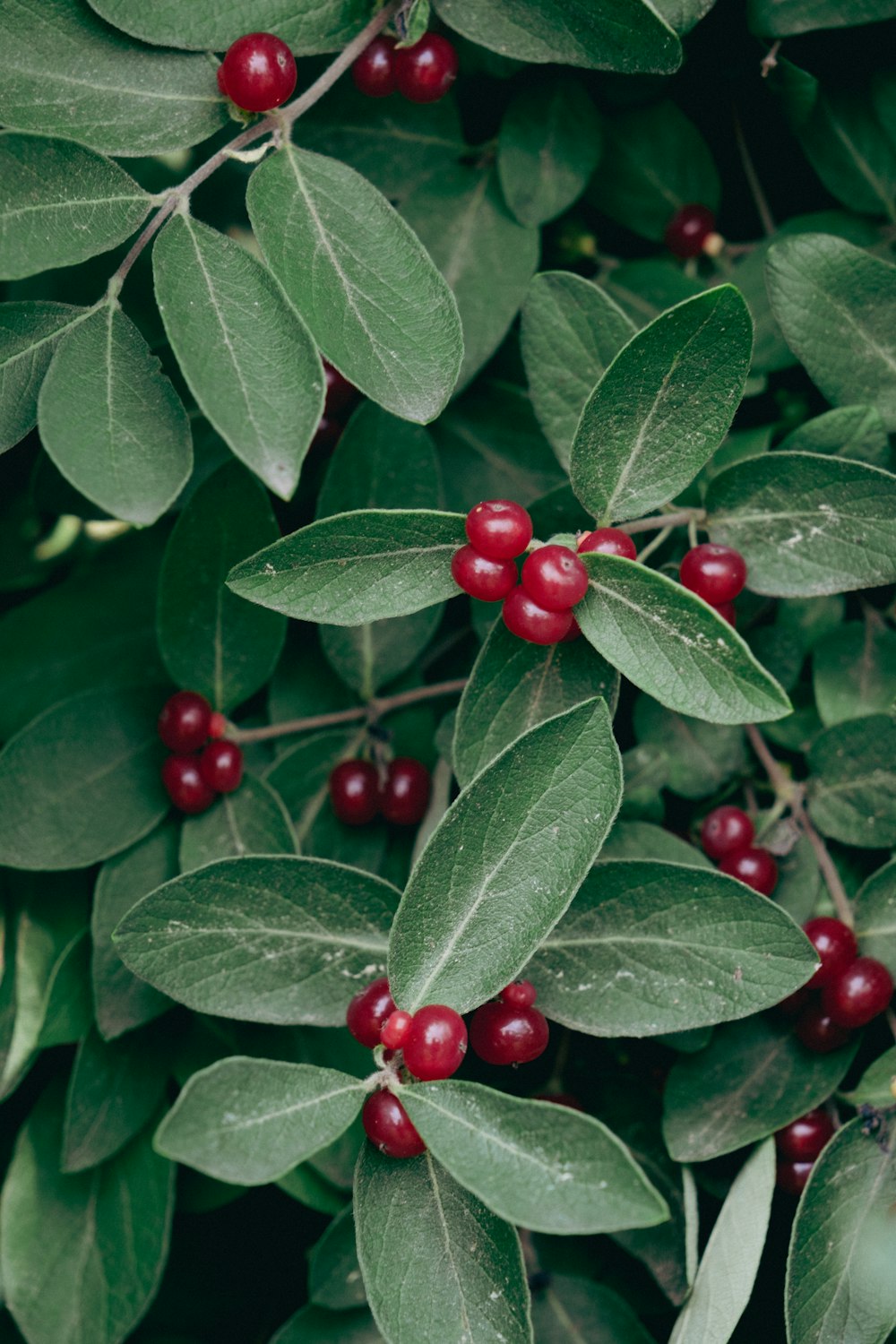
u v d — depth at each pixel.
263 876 0.35
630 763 0.39
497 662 0.35
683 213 0.41
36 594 0.44
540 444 0.41
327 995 0.35
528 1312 0.33
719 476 0.36
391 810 0.39
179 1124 0.32
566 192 0.40
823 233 0.40
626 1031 0.35
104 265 0.42
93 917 0.39
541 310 0.37
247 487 0.38
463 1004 0.34
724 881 0.35
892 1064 0.37
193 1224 0.43
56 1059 0.41
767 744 0.40
